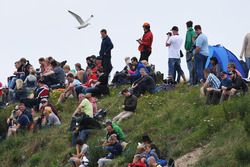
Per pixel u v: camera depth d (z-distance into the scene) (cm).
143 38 11650
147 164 8575
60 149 10719
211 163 8731
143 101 11012
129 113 10738
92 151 9719
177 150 9306
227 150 8794
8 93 12662
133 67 11706
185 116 10038
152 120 10350
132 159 9281
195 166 8794
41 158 10719
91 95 11412
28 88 12350
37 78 12662
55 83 12431
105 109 11275
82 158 9781
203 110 9894
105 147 9688
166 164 8719
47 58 12569
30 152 10988
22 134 11356
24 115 11406
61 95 11938
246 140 8800
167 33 11588
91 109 10806
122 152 9638
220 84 10006
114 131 9850
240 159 8469
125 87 11950
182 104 10494
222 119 9469
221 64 11031
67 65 12575
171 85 11406
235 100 9662
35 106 11800
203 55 10875
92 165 9662
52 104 11519
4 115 11788
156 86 11444
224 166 8519
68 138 10819
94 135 10356
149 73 11612
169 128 9894
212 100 10019
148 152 8869
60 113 11662
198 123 9712
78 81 12000
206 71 10381
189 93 10712
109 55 11994
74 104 11800
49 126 11319
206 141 9306
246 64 10944
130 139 10031
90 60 12188
